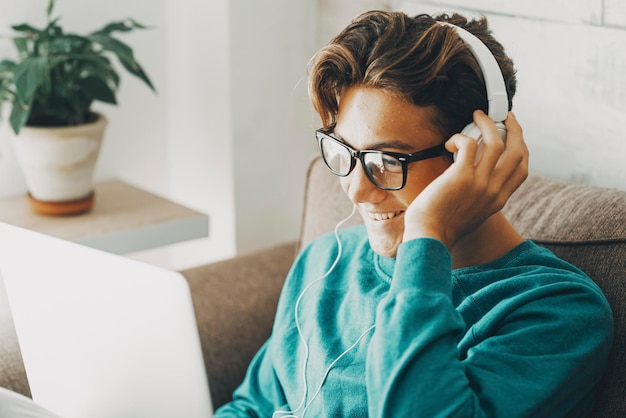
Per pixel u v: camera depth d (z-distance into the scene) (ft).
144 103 7.47
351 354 3.53
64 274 3.27
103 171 7.42
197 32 6.85
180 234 6.43
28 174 6.27
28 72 5.80
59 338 3.40
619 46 4.30
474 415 2.89
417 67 3.04
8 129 6.85
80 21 7.05
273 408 4.07
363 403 3.39
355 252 3.92
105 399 3.40
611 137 4.44
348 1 6.25
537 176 4.21
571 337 3.08
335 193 4.92
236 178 6.82
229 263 5.30
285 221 7.22
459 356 3.20
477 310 3.29
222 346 4.83
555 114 4.72
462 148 3.08
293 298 4.09
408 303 2.97
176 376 3.22
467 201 3.12
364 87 3.14
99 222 6.27
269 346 4.18
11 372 4.28
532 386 2.97
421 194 3.15
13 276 3.40
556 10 4.58
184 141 7.41
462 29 3.18
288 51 6.73
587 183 4.63
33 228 6.10
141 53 7.33
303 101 6.95
